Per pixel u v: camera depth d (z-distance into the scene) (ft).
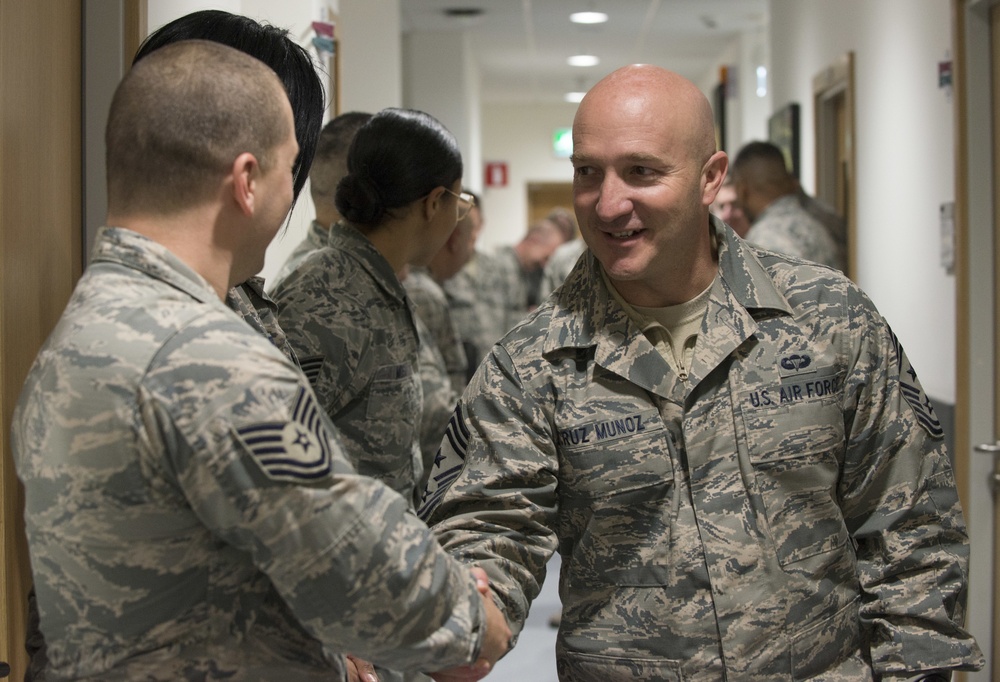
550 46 31.53
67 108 6.16
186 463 3.33
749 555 4.81
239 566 3.62
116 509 3.38
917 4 12.12
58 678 3.59
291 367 3.56
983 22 10.11
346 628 3.51
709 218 5.24
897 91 13.00
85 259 6.47
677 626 4.81
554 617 13.79
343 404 6.56
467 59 29.71
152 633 3.52
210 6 8.23
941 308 11.28
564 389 4.98
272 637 3.72
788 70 19.90
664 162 4.65
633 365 4.90
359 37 16.79
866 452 5.04
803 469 4.87
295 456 3.37
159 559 3.45
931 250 11.64
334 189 7.66
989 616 10.10
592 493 4.93
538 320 5.15
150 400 3.33
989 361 10.21
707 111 4.87
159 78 3.64
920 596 4.90
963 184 10.22
